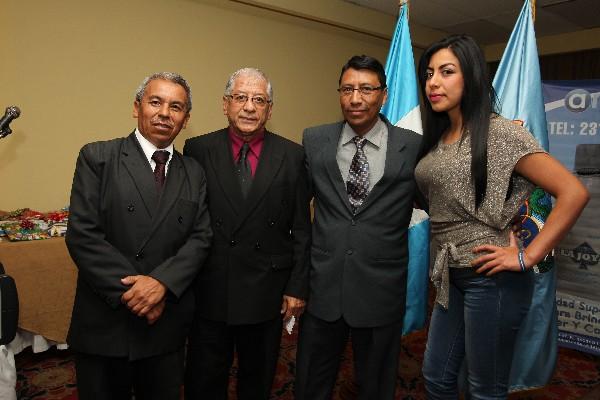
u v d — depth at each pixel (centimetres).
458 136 122
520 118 180
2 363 165
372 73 138
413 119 197
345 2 407
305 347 152
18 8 270
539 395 219
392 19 447
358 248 140
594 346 258
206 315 145
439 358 134
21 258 220
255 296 144
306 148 152
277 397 207
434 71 120
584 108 253
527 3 187
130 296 117
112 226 125
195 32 344
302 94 417
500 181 109
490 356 117
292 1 371
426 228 189
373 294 140
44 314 227
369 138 145
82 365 126
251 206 143
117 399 134
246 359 158
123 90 315
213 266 144
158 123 128
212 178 146
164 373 131
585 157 254
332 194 144
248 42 374
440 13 438
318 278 145
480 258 112
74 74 294
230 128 152
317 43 421
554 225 105
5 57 268
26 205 285
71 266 234
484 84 115
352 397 202
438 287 123
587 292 259
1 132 222
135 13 314
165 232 127
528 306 117
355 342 151
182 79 135
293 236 155
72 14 288
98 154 127
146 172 128
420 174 127
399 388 219
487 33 506
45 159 289
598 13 432
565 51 502
